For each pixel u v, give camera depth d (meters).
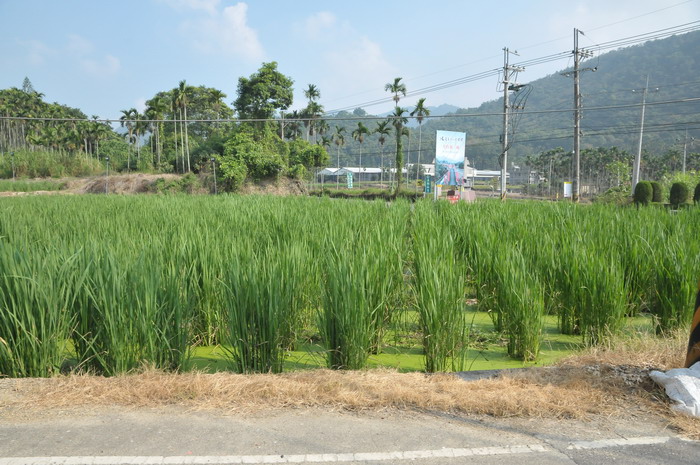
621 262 8.05
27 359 5.20
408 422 4.07
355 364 5.64
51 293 5.24
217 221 11.36
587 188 102.56
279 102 54.12
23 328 5.09
